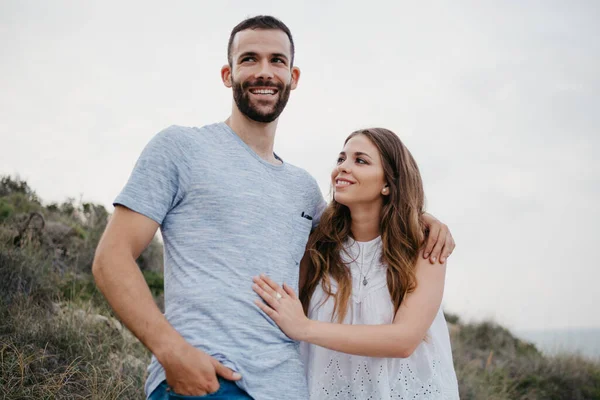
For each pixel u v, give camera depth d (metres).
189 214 2.54
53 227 7.23
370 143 3.28
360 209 3.30
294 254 2.81
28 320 4.57
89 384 4.02
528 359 9.32
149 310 2.27
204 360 2.23
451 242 3.20
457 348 9.10
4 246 5.78
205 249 2.49
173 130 2.63
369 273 3.21
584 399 8.38
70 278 6.13
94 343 4.71
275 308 2.55
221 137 2.75
